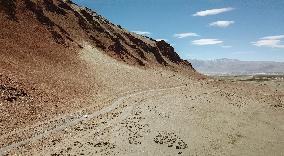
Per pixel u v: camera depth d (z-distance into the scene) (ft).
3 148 99.66
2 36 220.64
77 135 112.98
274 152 121.39
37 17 283.18
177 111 158.71
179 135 120.67
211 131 134.82
